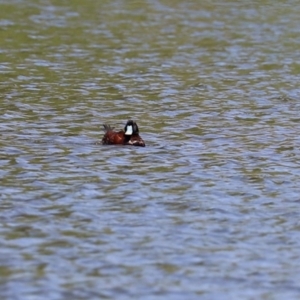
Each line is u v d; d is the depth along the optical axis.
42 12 193.88
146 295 57.31
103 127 103.94
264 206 75.56
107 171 85.31
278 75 140.25
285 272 61.44
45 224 69.94
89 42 164.00
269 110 116.25
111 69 141.38
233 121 109.56
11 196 76.88
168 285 58.94
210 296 57.34
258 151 94.75
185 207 74.75
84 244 65.75
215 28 183.25
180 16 196.12
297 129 105.88
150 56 153.12
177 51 158.62
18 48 156.00
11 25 177.75
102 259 62.94
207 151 94.25
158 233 68.38
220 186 81.25
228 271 61.38
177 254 64.19
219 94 125.62
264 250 65.38
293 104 120.25
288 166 88.94
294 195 78.88
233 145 97.25
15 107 114.19
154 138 99.56
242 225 70.69
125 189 79.56
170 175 84.44
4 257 62.94
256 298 57.22
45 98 120.12
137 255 63.84
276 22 191.62
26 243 65.75
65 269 61.09
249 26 186.38
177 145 96.44
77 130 102.81
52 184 80.69
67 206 74.50
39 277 59.66
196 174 85.00
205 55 155.62
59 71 138.62
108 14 195.38
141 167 87.00
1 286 58.16
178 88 129.00
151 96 123.38
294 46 165.88
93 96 122.44
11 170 85.12
